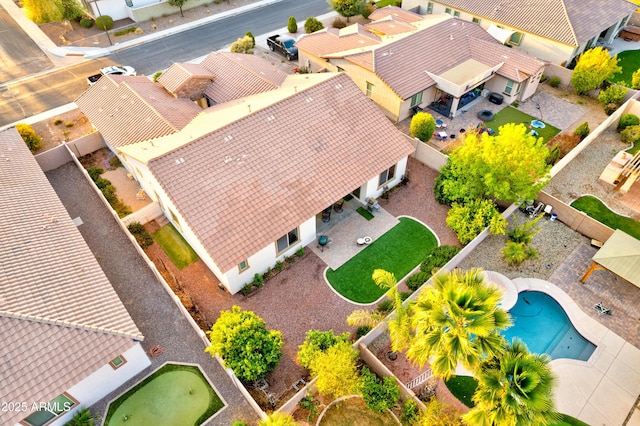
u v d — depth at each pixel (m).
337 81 33.03
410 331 20.31
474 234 28.58
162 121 33.00
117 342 20.67
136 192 33.94
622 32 52.75
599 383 22.94
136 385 22.78
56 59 49.25
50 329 19.95
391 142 31.89
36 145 36.84
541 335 25.31
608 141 38.16
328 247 29.55
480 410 16.27
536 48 46.94
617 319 25.61
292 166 28.33
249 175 27.17
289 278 27.73
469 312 16.11
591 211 32.00
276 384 22.84
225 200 26.03
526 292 27.22
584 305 26.30
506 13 48.69
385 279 20.95
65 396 20.25
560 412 21.78
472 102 43.22
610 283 27.34
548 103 43.03
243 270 26.05
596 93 43.91
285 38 50.38
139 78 38.91
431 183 34.12
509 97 42.47
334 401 22.09
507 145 28.05
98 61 49.22
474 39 44.53
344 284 27.41
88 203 32.78
